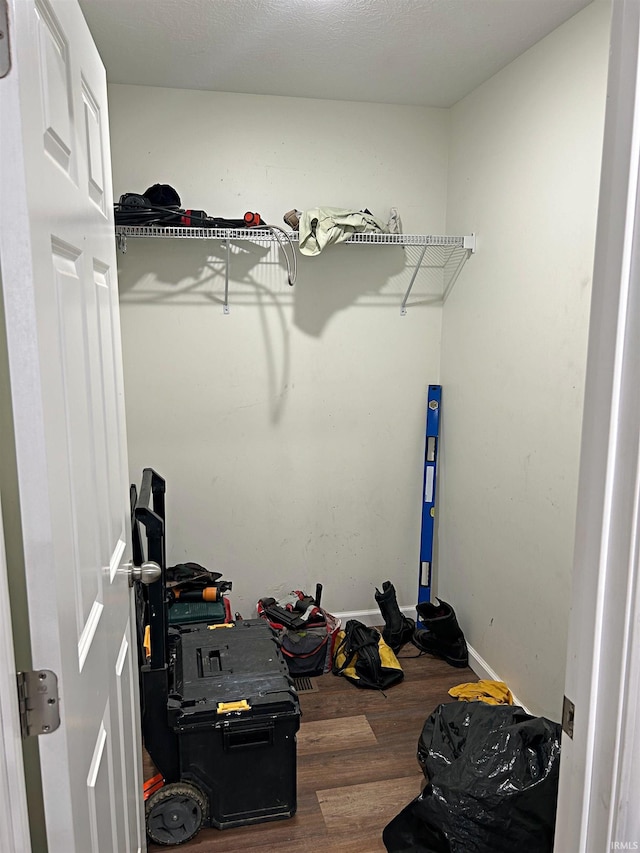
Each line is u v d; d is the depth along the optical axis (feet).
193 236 8.07
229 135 8.59
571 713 2.42
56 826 2.48
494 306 8.03
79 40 3.20
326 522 9.83
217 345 9.01
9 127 2.09
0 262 2.16
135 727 4.74
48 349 2.38
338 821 6.19
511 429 7.70
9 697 2.21
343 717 7.88
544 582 7.11
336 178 9.00
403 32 6.68
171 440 9.10
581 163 6.24
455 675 8.84
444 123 9.20
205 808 6.01
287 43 6.94
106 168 4.12
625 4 2.03
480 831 5.36
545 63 6.76
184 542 9.39
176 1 5.98
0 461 2.40
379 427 9.76
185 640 7.06
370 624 10.23
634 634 2.18
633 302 2.06
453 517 9.50
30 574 2.33
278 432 9.42
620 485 2.15
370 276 9.32
